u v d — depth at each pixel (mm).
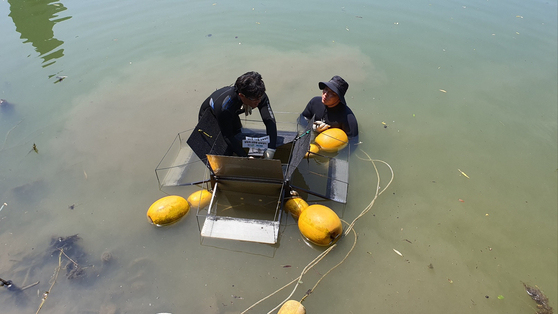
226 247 3732
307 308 3252
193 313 3199
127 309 3225
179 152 4988
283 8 9812
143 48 7754
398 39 8312
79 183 4488
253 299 3303
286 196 4051
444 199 4438
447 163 4996
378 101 6246
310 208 3723
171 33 8391
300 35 8367
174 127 5531
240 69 7047
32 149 5004
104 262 3568
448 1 10297
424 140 5398
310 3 10102
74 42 7805
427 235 3979
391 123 5730
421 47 7988
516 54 7746
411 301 3344
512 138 5496
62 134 5320
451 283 3516
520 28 8828
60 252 3650
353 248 3779
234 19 9125
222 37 8266
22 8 9078
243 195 4242
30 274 3463
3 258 3582
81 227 3920
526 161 5078
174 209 3848
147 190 4398
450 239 3947
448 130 5621
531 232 4066
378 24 8984
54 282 3400
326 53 7656
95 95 6234
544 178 4797
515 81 6855
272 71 6992
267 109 3879
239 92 3463
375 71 7094
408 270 3605
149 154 4988
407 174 4789
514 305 3361
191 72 6945
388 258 3711
